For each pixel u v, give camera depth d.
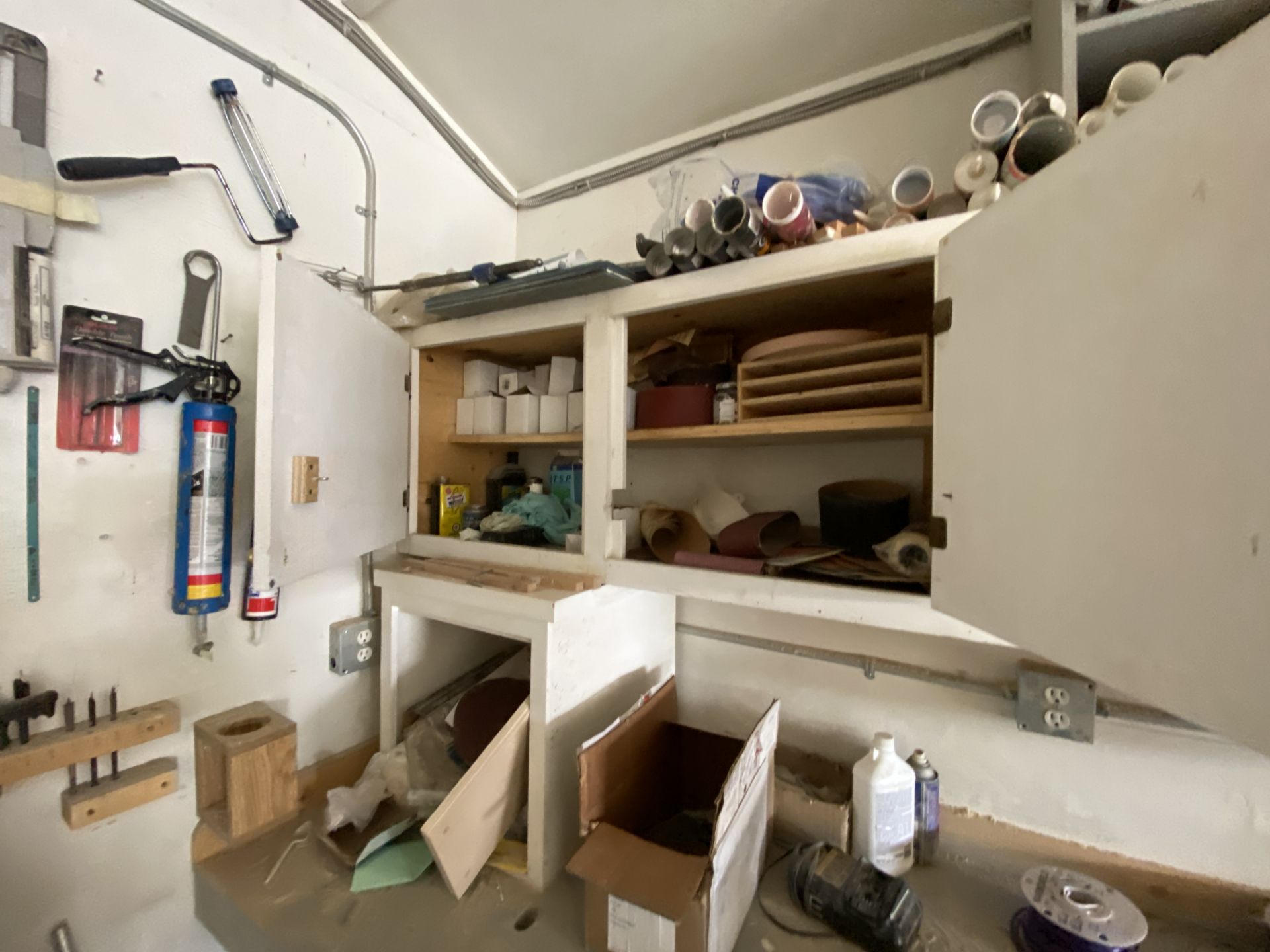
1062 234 0.46
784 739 1.18
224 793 0.98
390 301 1.27
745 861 0.80
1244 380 0.32
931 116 1.11
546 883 0.89
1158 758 0.88
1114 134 0.41
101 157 0.83
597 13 1.14
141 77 0.90
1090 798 0.92
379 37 1.28
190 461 0.92
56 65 0.81
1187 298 0.35
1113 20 0.73
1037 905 0.76
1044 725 0.93
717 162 1.33
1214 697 0.33
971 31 1.06
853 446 1.14
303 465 0.84
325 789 1.16
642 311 0.95
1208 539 0.34
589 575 1.01
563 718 0.92
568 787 0.94
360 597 1.27
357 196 1.24
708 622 1.27
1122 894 0.78
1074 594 0.44
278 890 0.89
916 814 0.95
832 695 1.13
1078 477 0.44
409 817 1.03
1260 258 0.31
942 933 0.80
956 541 0.60
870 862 0.89
